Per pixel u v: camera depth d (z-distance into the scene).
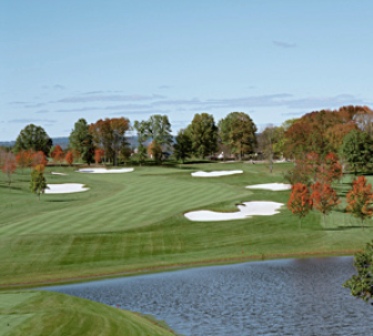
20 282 58.56
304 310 45.41
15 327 32.72
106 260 65.06
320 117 191.38
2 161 152.88
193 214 83.19
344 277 56.69
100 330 34.12
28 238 69.81
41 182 108.56
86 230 74.00
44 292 42.03
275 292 51.38
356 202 78.25
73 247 67.88
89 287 55.75
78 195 113.62
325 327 41.06
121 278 59.28
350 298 48.62
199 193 103.31
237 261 65.81
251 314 44.72
